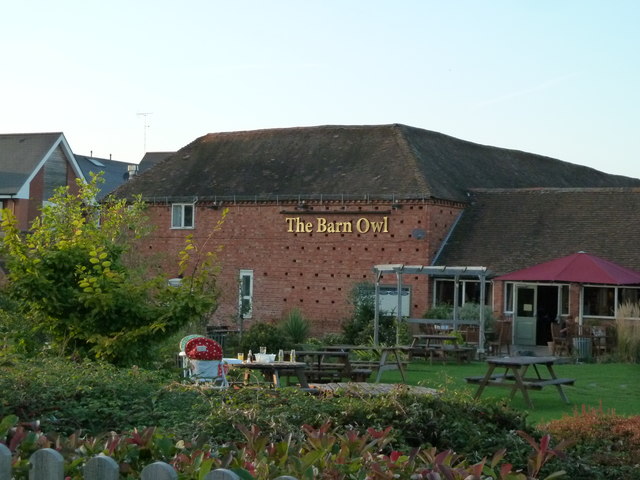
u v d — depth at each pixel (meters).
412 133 47.50
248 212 45.31
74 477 5.85
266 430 10.03
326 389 13.73
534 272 36.12
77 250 16.64
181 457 6.09
